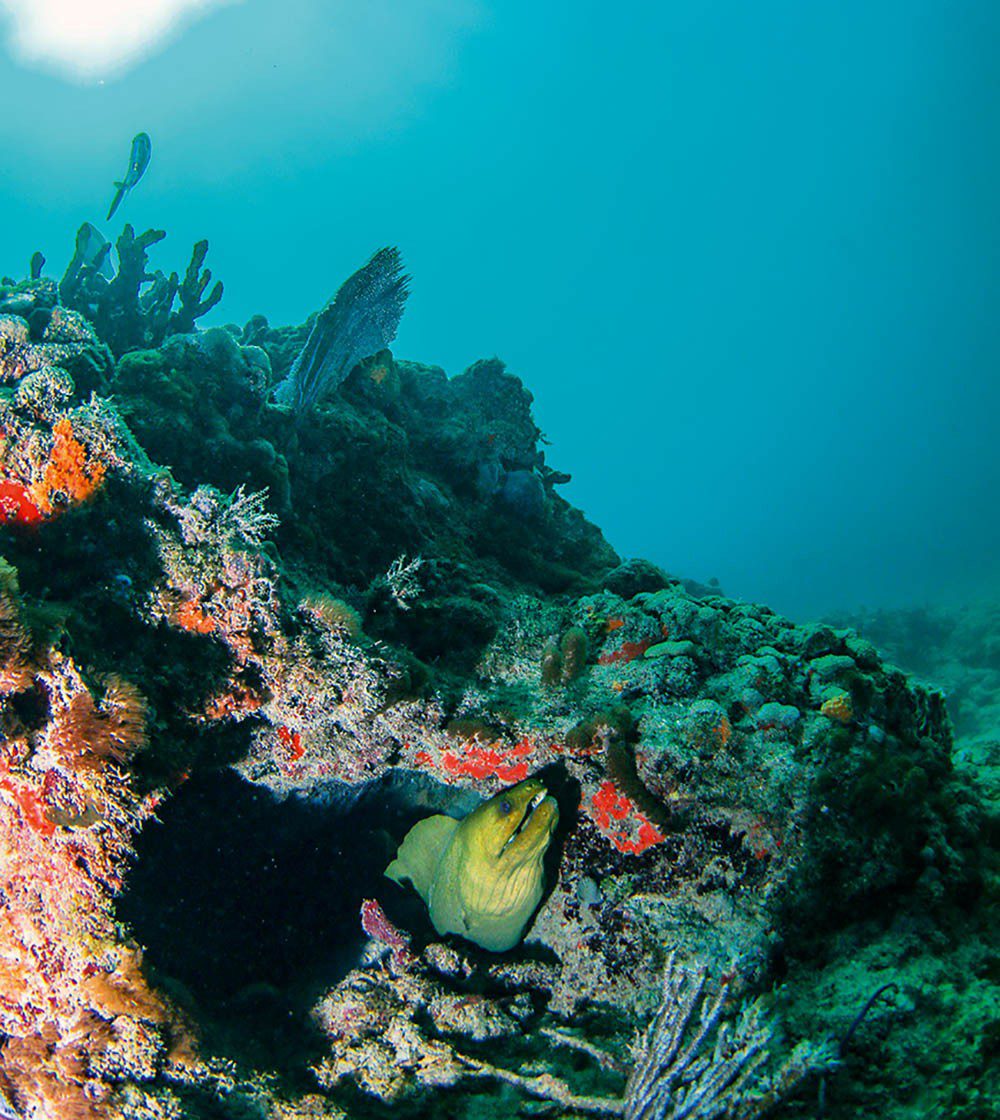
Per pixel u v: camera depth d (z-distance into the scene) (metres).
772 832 1.12
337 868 1.33
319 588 1.41
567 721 1.23
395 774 1.33
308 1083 1.04
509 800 1.11
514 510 1.91
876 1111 0.88
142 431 1.31
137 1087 0.96
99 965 1.00
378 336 1.74
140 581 1.09
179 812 1.13
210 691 1.11
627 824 1.17
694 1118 0.89
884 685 1.32
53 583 1.06
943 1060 0.90
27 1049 1.02
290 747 1.20
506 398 2.17
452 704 1.27
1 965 1.02
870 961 1.05
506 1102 1.00
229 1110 0.96
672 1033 0.93
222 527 1.12
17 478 1.04
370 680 1.16
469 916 1.15
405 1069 1.04
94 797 0.96
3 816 0.98
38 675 0.94
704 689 1.28
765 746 1.16
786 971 1.08
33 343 1.29
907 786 1.14
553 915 1.21
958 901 1.10
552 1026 1.10
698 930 1.12
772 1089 0.86
